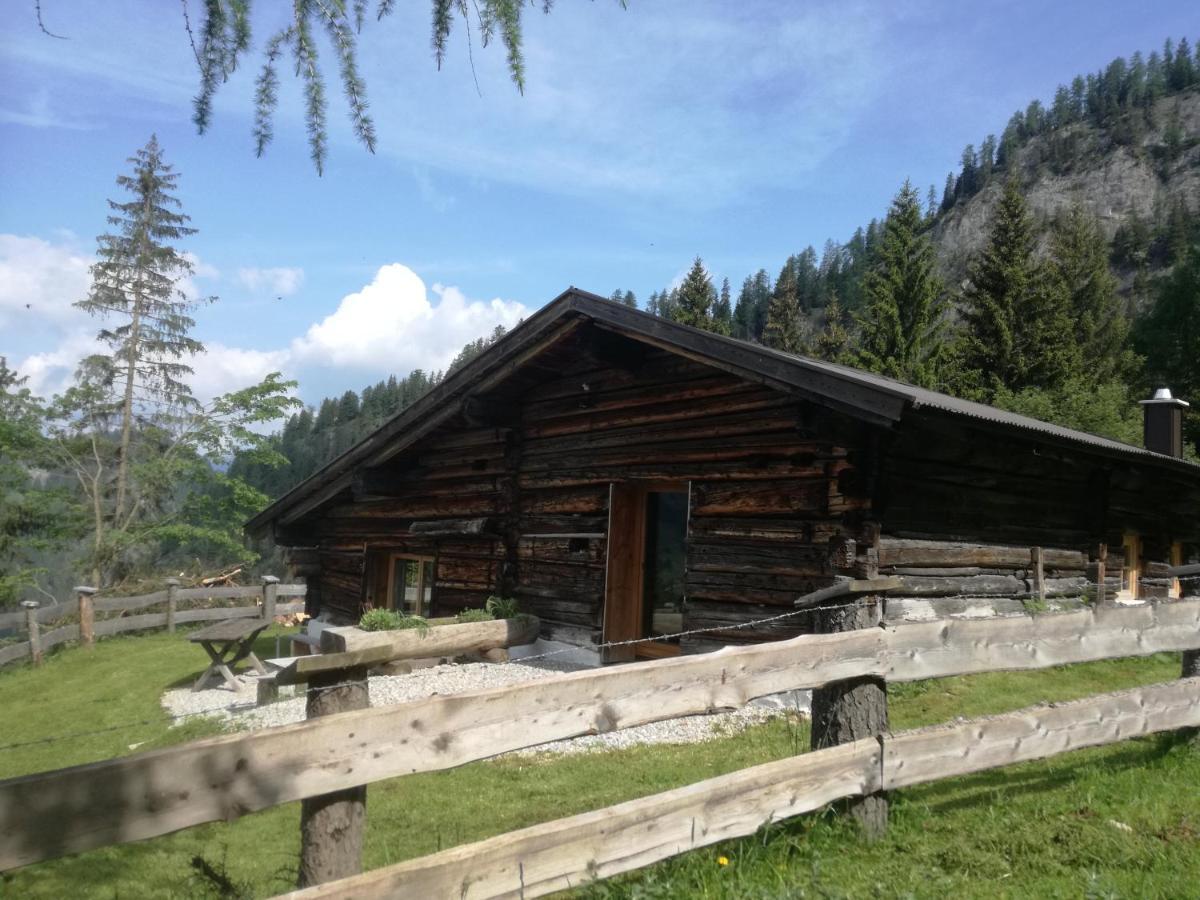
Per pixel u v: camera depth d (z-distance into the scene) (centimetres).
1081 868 353
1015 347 3744
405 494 1251
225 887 380
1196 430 3164
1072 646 446
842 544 717
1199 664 512
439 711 265
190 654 1343
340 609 1376
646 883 311
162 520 2442
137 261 2617
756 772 336
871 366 3656
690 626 834
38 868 471
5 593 2220
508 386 1048
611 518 942
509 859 269
